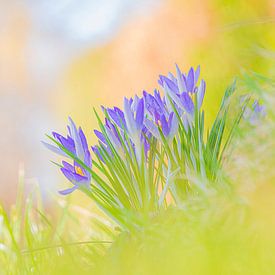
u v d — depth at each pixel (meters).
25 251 0.95
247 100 0.96
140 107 0.92
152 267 0.86
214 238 0.85
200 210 0.89
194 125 0.94
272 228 0.85
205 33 2.04
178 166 0.93
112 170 0.93
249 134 0.92
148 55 2.50
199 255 0.85
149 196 0.93
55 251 0.94
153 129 0.92
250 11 1.91
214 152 0.93
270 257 0.83
